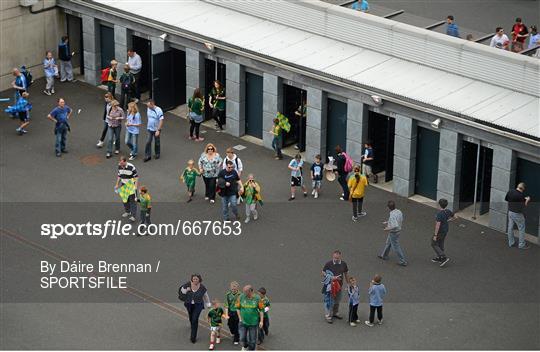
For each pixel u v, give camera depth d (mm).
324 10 44156
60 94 49781
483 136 38188
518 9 50406
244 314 31844
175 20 46750
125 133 46500
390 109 40500
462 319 34031
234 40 44719
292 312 34469
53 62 49281
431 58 41562
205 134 46062
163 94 47625
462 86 40281
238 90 45062
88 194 41625
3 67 49750
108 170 43406
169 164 43719
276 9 45719
